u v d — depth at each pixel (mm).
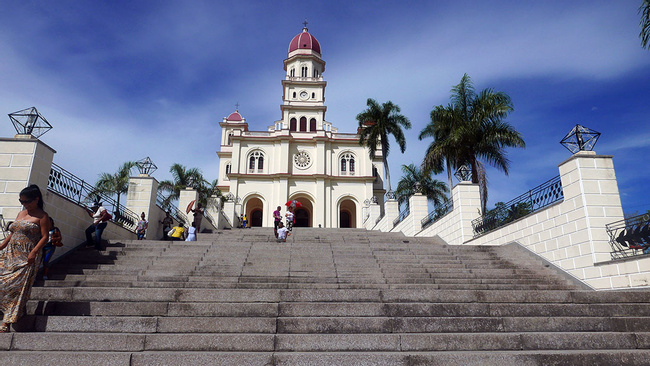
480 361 4520
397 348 4902
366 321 5441
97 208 10664
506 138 19500
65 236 9703
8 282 4852
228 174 39156
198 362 4359
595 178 8812
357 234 19453
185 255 10031
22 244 5027
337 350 4844
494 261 10141
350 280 8195
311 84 44969
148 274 8445
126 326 5203
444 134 20984
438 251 10992
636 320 5723
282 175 39156
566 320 5656
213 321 5305
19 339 4695
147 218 14188
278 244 11664
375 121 32219
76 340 4723
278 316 5801
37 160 8812
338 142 41750
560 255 9359
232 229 24062
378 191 42031
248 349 4785
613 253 8281
